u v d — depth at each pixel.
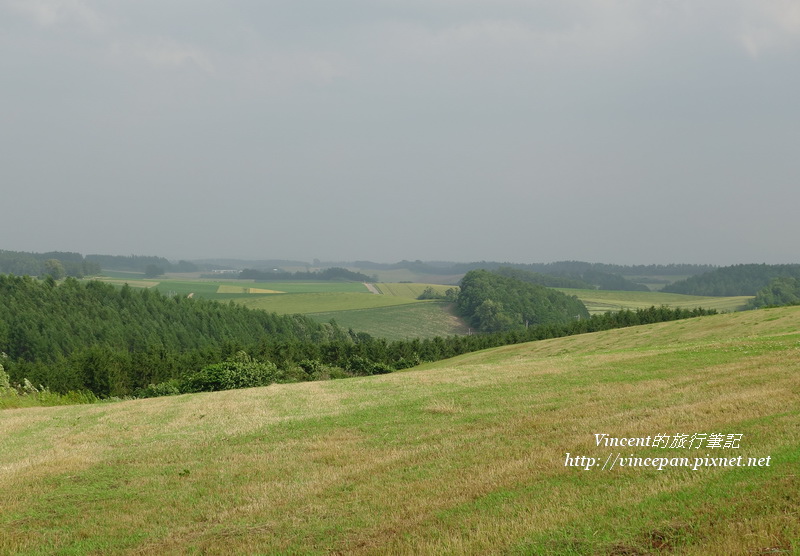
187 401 30.31
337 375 60.94
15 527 13.07
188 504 13.84
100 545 11.83
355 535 11.04
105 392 63.81
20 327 115.19
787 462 10.88
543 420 18.41
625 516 9.87
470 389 25.97
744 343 31.98
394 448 17.17
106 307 134.38
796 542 8.05
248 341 135.12
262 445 19.08
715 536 8.69
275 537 11.38
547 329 106.81
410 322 175.25
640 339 49.94
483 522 10.69
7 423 27.91
